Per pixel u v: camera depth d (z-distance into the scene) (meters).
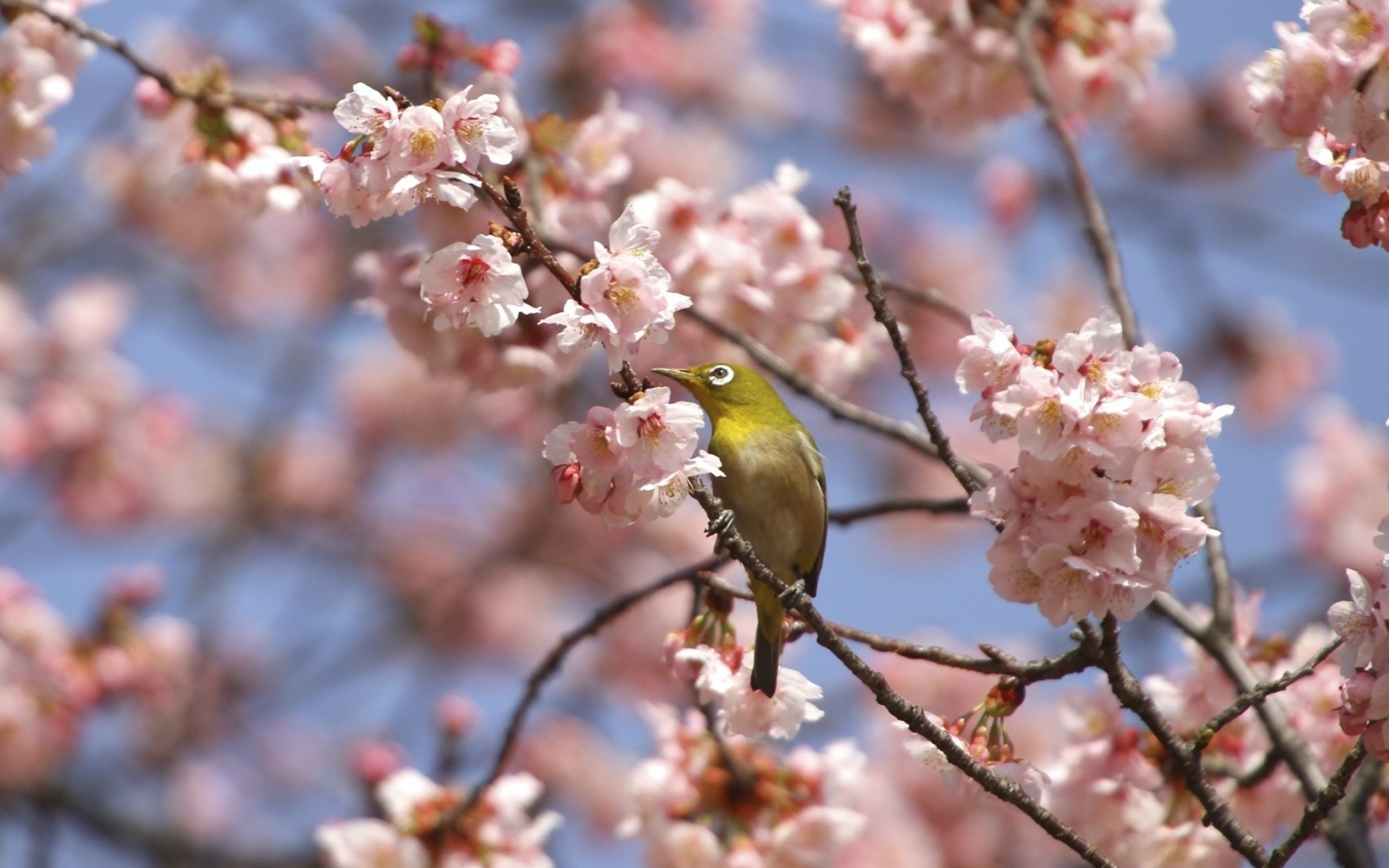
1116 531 5.70
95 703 13.29
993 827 13.81
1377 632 5.93
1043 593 5.82
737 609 16.56
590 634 8.90
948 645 14.67
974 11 12.00
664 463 5.83
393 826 9.70
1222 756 8.98
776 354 11.20
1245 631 9.12
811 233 11.07
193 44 17.56
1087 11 11.98
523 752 17.16
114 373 17.84
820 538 9.56
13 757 13.27
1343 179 6.63
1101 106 12.02
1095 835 8.90
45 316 17.95
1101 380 5.67
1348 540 16.83
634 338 5.62
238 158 9.73
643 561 19.19
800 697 7.61
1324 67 6.76
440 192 5.54
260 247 19.77
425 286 5.64
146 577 13.53
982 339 5.80
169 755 15.31
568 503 5.98
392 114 5.57
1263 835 8.83
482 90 10.38
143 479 17.95
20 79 9.12
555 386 11.01
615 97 10.94
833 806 9.34
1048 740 14.12
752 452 9.26
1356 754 6.07
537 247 5.78
